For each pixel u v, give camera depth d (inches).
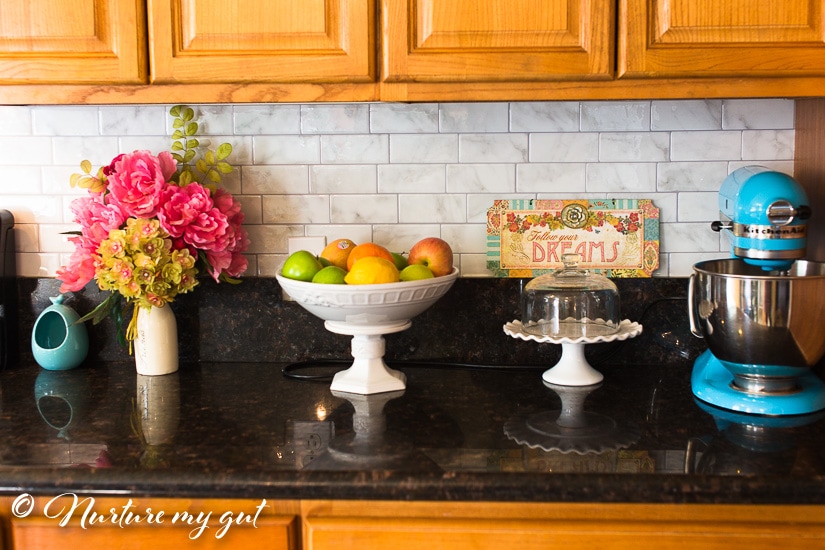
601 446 50.5
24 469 47.3
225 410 58.1
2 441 51.9
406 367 69.0
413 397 60.9
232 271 67.7
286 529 47.2
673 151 68.2
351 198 69.6
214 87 56.6
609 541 45.9
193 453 49.7
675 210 68.7
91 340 71.5
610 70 54.9
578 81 55.6
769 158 68.1
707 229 68.8
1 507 47.9
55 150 70.0
